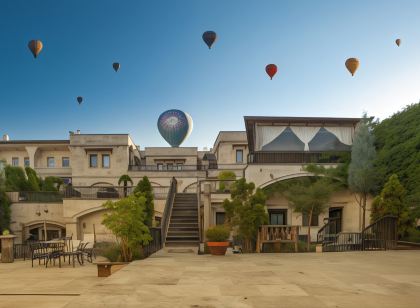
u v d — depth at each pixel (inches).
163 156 1502.2
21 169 1084.5
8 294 265.0
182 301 195.5
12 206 926.4
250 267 326.0
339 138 823.1
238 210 513.3
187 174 1299.2
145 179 756.0
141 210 442.6
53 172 1441.9
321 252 482.9
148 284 242.1
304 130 821.2
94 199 893.2
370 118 812.0
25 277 364.5
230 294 213.0
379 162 748.0
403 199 627.5
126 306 185.0
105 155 1343.5
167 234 647.8
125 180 1086.4
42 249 536.4
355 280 261.7
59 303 228.4
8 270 431.2
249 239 522.0
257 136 808.9
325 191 644.1
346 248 556.4
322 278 268.8
